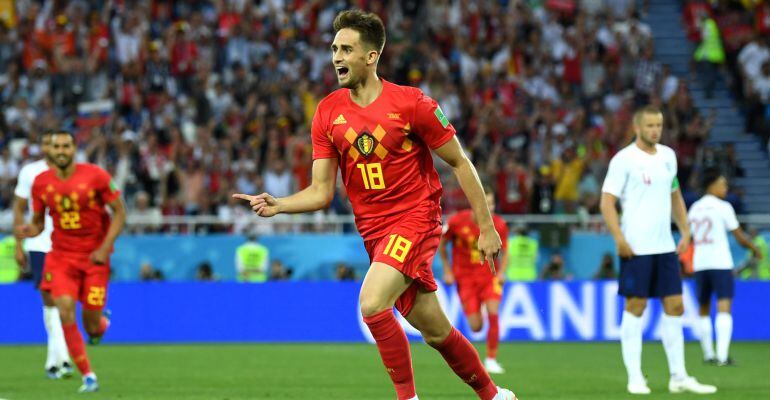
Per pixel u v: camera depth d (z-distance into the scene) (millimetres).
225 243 60750
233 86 77938
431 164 22188
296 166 70812
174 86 78250
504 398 22672
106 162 69688
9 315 56781
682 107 83375
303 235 61281
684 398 31438
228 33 80812
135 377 38500
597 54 84375
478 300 42312
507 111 80438
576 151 74188
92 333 34781
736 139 85312
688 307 59688
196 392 33125
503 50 85062
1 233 60188
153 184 68500
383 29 21547
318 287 58656
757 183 82875
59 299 32875
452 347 22078
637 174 32656
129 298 57656
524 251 61094
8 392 32906
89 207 33188
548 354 50344
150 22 81188
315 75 81000
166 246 60281
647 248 32750
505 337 58344
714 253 45312
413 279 21391
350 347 54375
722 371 41750
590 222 62500
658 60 91188
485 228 21672
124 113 75875
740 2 91562
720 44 89250
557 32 86875
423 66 82250
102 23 78812
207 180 68812
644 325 59094
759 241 62312
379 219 21750
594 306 58812
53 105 76125
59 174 33062
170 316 57875
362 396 31859
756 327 60406
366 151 21359
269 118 75438
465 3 86688
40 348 53469
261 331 58219
